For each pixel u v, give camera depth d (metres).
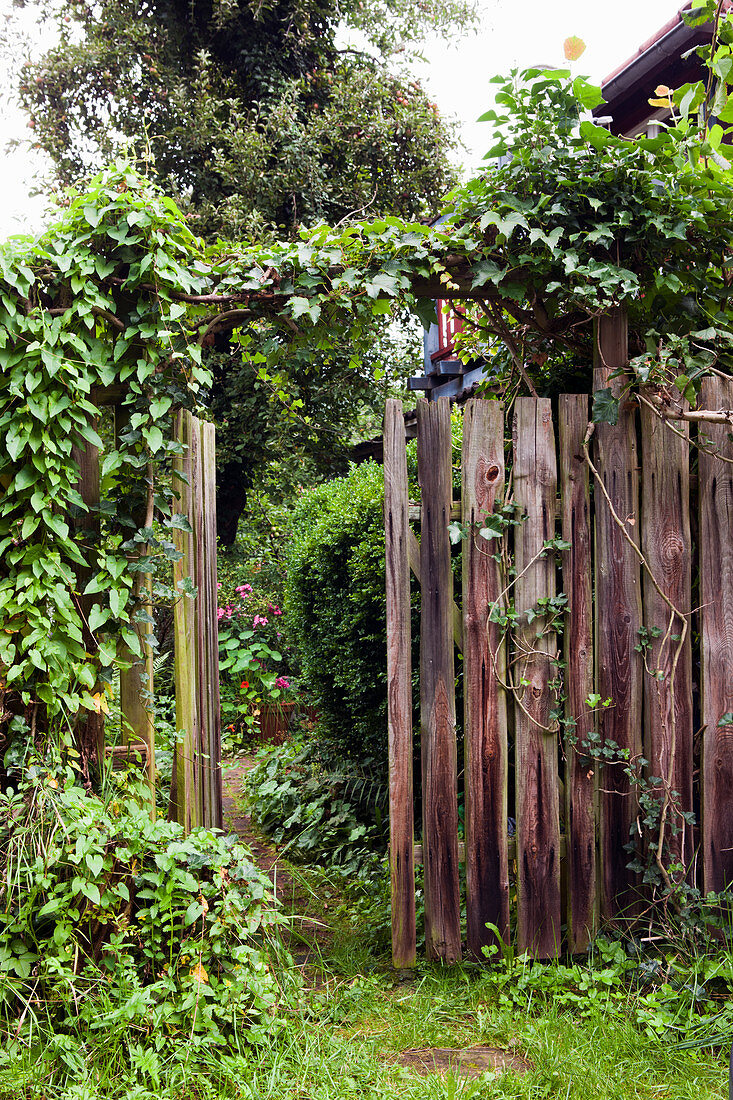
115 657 2.85
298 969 3.01
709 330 3.01
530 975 2.84
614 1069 2.33
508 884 3.01
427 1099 2.18
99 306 2.74
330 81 9.27
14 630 2.70
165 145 8.89
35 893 2.47
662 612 3.10
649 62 4.99
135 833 2.60
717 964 2.75
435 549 3.02
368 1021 2.66
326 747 5.42
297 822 4.97
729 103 3.07
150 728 2.94
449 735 3.00
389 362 8.01
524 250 3.01
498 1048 2.51
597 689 3.09
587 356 3.34
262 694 8.23
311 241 2.96
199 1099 2.22
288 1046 2.42
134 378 2.90
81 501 2.78
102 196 2.71
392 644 3.00
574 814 3.03
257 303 3.00
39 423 2.72
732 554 3.12
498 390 3.89
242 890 2.72
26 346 2.71
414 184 9.22
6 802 2.61
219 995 2.48
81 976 2.46
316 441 7.69
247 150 8.16
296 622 5.90
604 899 3.05
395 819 2.97
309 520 6.21
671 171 3.00
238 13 8.69
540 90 2.88
